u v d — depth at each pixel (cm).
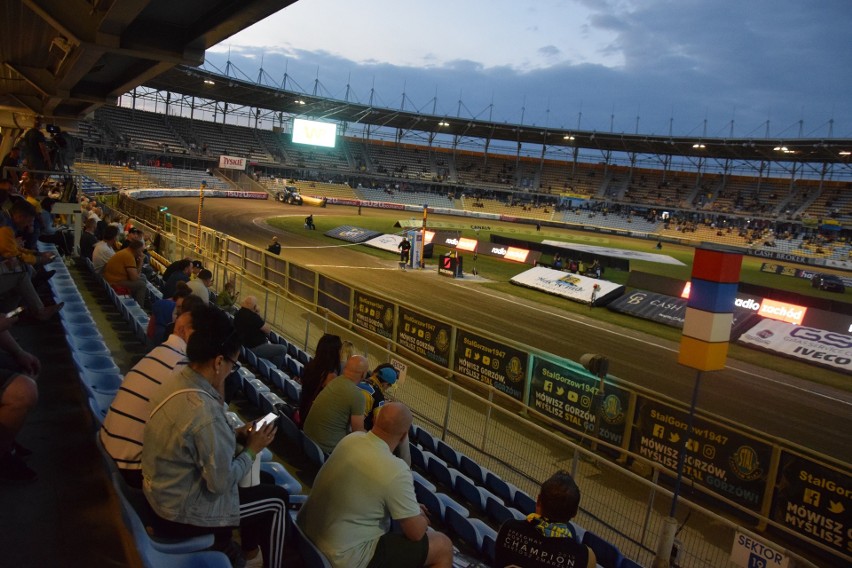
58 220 1848
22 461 429
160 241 2438
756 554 578
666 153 9419
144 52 988
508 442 1059
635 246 6738
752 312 2422
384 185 10025
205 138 8675
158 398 316
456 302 2517
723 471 886
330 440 583
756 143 7906
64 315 791
